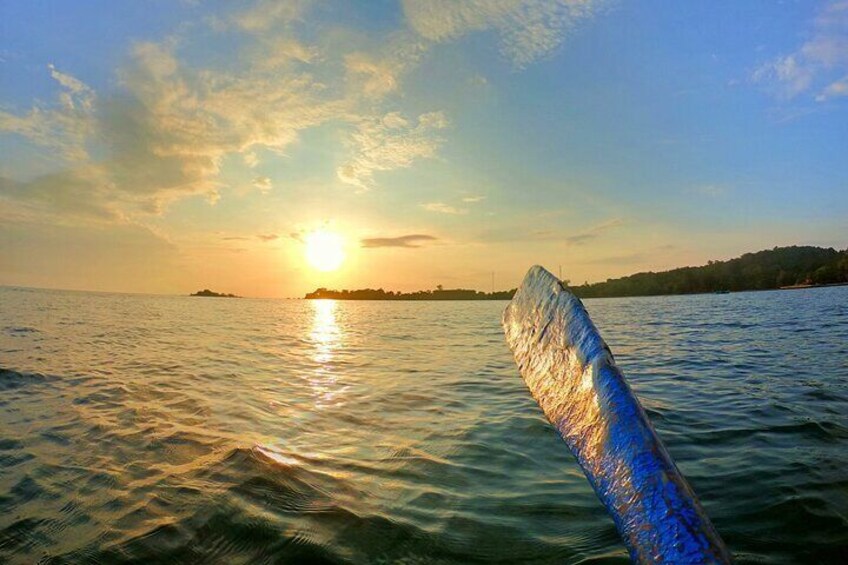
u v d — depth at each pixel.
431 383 10.23
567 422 2.55
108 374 10.79
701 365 11.82
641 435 2.05
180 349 16.12
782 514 4.03
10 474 4.98
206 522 3.95
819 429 6.29
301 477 4.87
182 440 6.04
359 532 3.80
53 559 3.49
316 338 21.58
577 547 3.57
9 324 23.39
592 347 2.69
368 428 6.71
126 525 3.93
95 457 5.46
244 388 9.52
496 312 58.38
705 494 4.48
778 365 11.55
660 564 1.64
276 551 3.55
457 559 3.45
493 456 5.53
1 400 8.20
